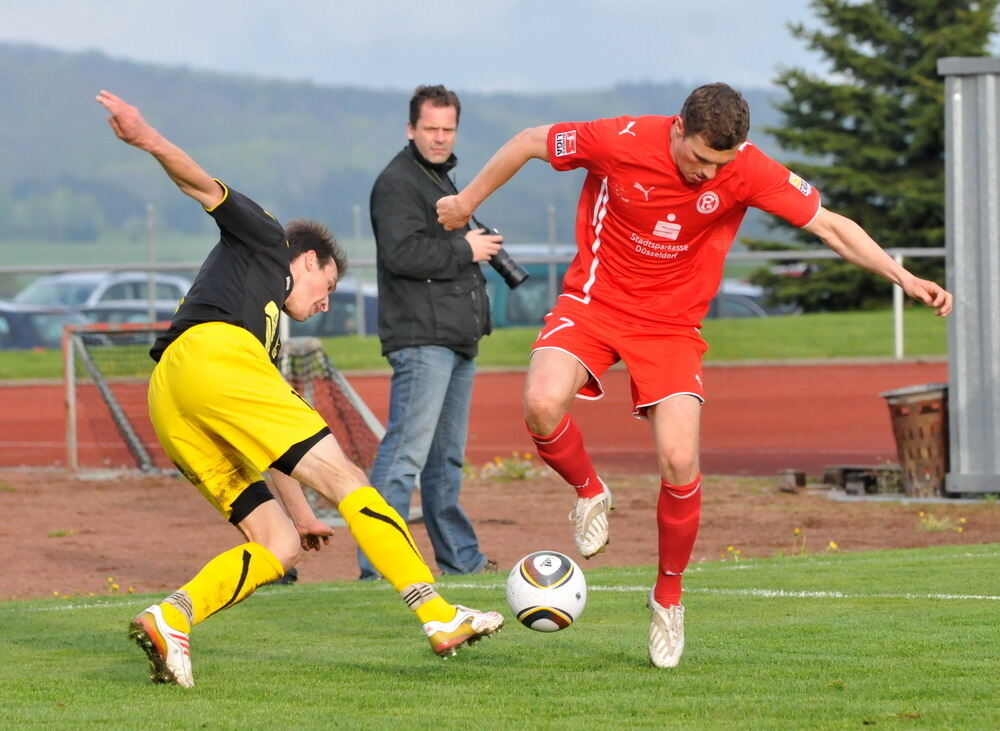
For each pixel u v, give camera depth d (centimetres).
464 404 2250
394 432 2145
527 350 6825
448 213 1555
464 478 3731
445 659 1405
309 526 1417
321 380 3391
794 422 5016
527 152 1495
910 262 8606
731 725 1110
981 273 2984
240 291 1332
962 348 3002
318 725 1122
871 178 9556
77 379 4631
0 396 6075
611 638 1536
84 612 1816
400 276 2125
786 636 1491
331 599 1891
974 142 2980
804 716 1136
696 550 2530
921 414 3064
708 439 4700
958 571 1972
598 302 1458
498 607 1770
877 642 1443
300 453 1285
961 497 3045
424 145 2136
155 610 1265
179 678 1267
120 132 1222
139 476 3891
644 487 3503
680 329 1445
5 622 1731
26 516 3161
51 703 1221
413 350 2136
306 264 1425
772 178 1408
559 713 1160
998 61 2950
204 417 1302
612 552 2547
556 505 3203
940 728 1086
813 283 8612
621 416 5466
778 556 2328
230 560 1306
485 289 2242
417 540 2791
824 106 9938
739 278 9406
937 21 9944
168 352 1326
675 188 1384
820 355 6631
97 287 8069
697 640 1486
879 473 3281
